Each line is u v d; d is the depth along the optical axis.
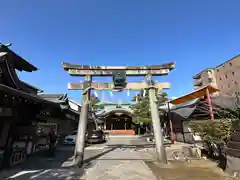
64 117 16.53
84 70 8.89
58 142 15.59
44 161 8.58
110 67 8.98
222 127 6.54
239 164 5.68
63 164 7.91
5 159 7.14
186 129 15.50
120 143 17.61
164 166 7.31
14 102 7.91
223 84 43.66
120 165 7.57
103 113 35.94
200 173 6.24
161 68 9.18
